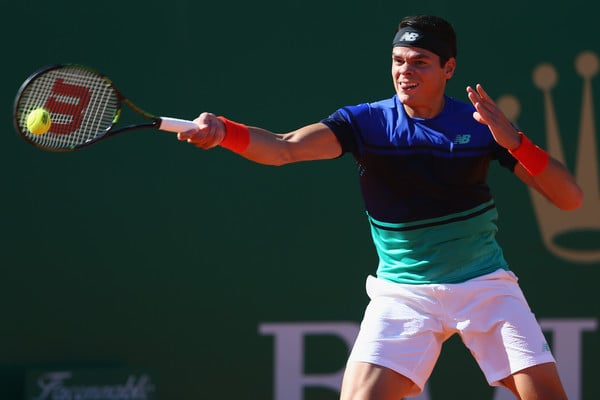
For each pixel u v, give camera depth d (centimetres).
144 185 1836
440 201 1194
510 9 1942
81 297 1812
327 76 1892
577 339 1969
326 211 1897
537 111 1953
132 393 1805
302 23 1886
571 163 1966
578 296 1970
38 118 1151
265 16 1873
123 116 1825
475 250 1210
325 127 1186
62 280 1806
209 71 1856
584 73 1966
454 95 1930
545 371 1168
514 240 1955
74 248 1811
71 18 1806
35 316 1795
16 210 1791
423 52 1170
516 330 1181
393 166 1191
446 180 1184
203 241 1855
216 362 1859
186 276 1850
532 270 1958
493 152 1200
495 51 1941
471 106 1223
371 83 1906
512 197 1953
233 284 1866
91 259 1817
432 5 1923
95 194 1819
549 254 1962
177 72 1844
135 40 1830
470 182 1194
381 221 1219
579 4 1962
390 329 1195
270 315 1878
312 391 1891
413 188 1192
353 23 1900
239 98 1866
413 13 1914
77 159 1814
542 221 1959
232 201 1867
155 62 1836
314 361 1892
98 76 1145
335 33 1895
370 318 1219
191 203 1853
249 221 1872
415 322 1198
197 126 1103
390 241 1222
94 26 1814
